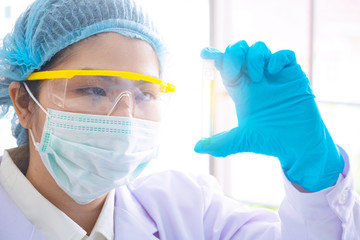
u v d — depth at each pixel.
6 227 0.86
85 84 0.87
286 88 0.84
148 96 0.96
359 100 3.65
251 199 3.61
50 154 0.91
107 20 0.88
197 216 1.12
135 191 1.17
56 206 0.93
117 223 1.01
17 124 1.04
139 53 0.91
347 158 0.91
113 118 0.88
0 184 0.95
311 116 0.84
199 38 3.08
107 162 0.88
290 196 0.91
